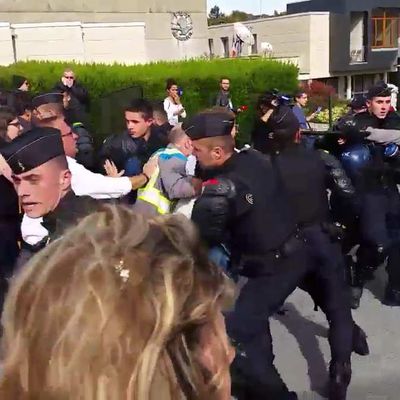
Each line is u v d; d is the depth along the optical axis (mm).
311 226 3064
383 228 4371
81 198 2184
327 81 33500
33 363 805
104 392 783
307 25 32219
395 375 3818
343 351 3262
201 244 943
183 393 841
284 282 2930
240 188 2750
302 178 2990
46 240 2219
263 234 2844
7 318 857
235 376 2912
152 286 843
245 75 12508
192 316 866
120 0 20203
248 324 2867
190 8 21328
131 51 16969
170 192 3520
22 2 18625
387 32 34875
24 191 2189
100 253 861
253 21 35062
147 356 807
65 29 15641
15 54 15062
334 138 4266
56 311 816
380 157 4270
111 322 803
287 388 3361
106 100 6117
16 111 5012
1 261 3062
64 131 3238
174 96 9961
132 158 4605
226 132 2826
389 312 4672
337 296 3213
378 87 4418
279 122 3002
